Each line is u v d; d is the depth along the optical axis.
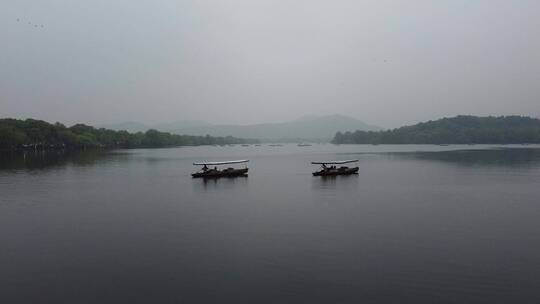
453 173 97.12
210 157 190.50
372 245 35.22
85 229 42.03
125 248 35.12
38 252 34.22
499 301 24.42
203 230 41.16
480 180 81.81
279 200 59.50
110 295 25.73
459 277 27.91
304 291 25.98
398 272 28.88
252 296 25.41
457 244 35.34
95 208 53.88
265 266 30.34
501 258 31.62
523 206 52.91
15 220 46.50
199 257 32.53
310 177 91.94
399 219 45.53
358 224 43.19
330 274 28.64
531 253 32.81
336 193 65.81
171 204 56.75
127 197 63.28
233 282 27.48
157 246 35.66
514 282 27.00
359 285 26.75
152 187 75.31
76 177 92.62
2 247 35.69
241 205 55.53
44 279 28.31
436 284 26.81
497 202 56.06
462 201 57.12
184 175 98.12
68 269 30.16
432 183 77.75
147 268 30.19
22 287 27.00
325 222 44.31
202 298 25.22
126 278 28.34
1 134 192.75
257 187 74.69
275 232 40.00
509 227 41.34
